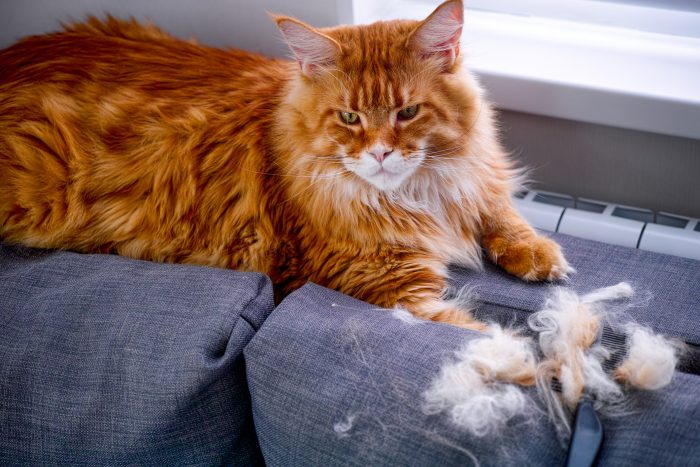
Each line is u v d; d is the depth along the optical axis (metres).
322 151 1.53
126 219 1.62
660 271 1.46
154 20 1.98
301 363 1.19
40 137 1.60
